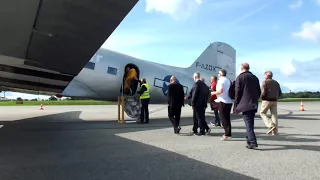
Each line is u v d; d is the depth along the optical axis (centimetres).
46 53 602
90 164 507
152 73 1410
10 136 810
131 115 1243
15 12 426
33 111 2036
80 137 795
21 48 579
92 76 1244
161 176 440
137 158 550
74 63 660
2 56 647
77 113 1797
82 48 561
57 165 500
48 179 425
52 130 939
